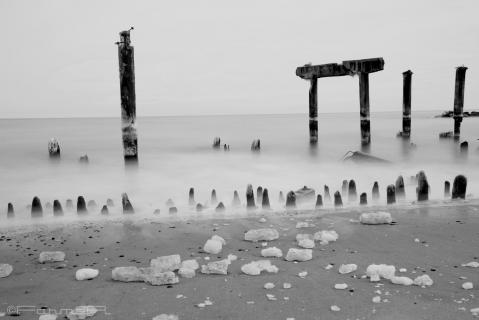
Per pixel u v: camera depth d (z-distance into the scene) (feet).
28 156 65.92
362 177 42.68
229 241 20.07
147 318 12.09
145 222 23.94
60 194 37.06
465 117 272.31
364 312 12.16
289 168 50.78
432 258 16.87
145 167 52.65
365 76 60.18
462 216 23.67
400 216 24.03
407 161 54.95
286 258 17.03
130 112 43.45
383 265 15.31
